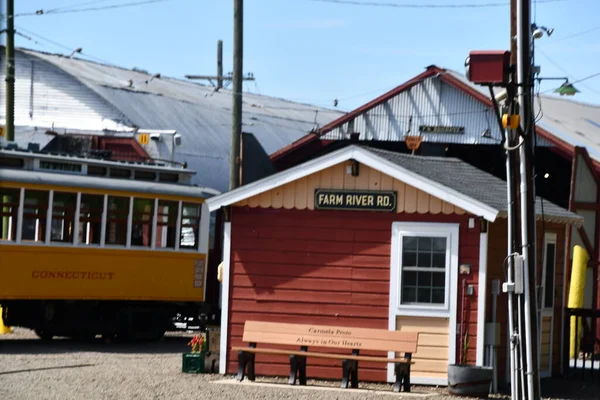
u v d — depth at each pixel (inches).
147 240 1055.6
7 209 958.4
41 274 975.6
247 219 803.4
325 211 789.2
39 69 2005.4
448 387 726.5
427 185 759.7
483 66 645.3
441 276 764.6
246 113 2079.2
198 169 1717.5
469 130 1451.8
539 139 1273.4
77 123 1932.8
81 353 947.3
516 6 662.5
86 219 1009.5
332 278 784.9
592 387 833.5
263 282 798.5
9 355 907.4
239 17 1150.3
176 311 1111.6
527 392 653.9
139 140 1685.5
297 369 758.5
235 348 769.6
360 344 747.4
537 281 834.2
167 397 682.2
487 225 757.3
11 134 1385.3
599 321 1113.4
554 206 908.0
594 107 1808.6
